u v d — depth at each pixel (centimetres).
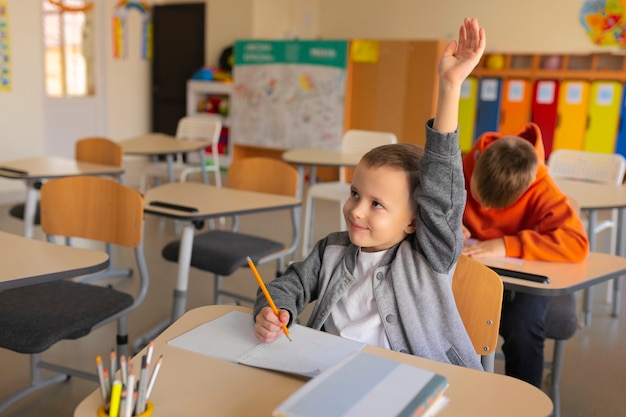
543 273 167
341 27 775
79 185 218
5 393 215
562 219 186
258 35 749
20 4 559
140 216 208
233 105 730
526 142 194
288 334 106
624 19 616
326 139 673
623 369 261
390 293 117
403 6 733
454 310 116
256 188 293
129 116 802
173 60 798
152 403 84
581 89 630
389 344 115
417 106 618
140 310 302
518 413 85
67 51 709
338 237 130
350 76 652
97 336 268
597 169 347
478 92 679
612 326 311
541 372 183
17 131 571
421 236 116
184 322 116
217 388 90
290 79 685
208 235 280
